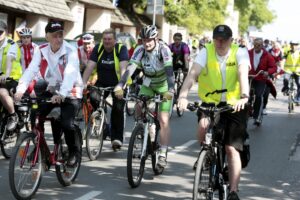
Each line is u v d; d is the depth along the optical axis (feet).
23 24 73.67
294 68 60.64
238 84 20.07
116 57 30.01
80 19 88.22
